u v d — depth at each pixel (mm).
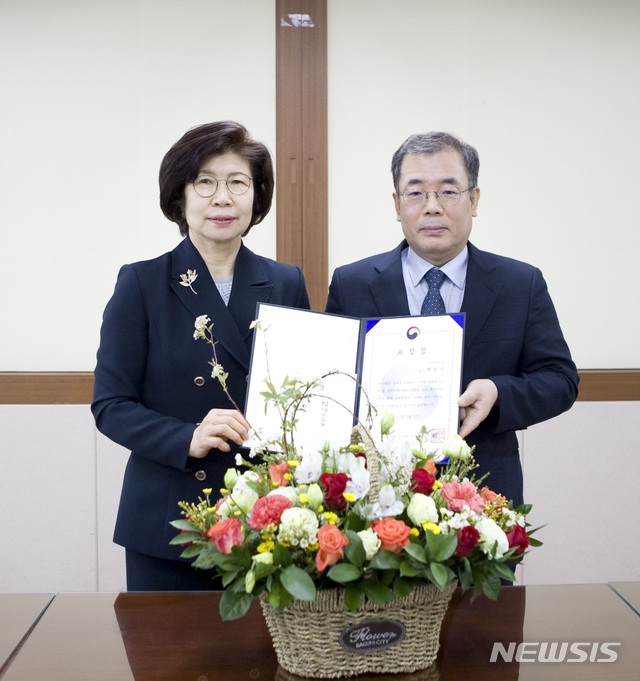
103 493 3336
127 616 1478
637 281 3375
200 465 1920
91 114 3291
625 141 3332
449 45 3281
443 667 1277
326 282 3293
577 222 3348
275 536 1193
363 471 1244
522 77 3301
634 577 3381
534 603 1537
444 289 2115
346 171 3301
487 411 1881
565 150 3326
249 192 1981
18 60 3271
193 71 3281
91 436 3322
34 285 3336
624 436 3352
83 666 1276
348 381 1827
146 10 3262
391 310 2102
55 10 3262
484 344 2066
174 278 1996
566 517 3375
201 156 1937
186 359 1946
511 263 2168
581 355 3389
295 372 1835
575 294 3367
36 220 3314
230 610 1190
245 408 1815
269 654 1319
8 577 3338
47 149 3297
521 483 2082
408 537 1198
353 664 1237
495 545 1234
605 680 1230
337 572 1150
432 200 2010
